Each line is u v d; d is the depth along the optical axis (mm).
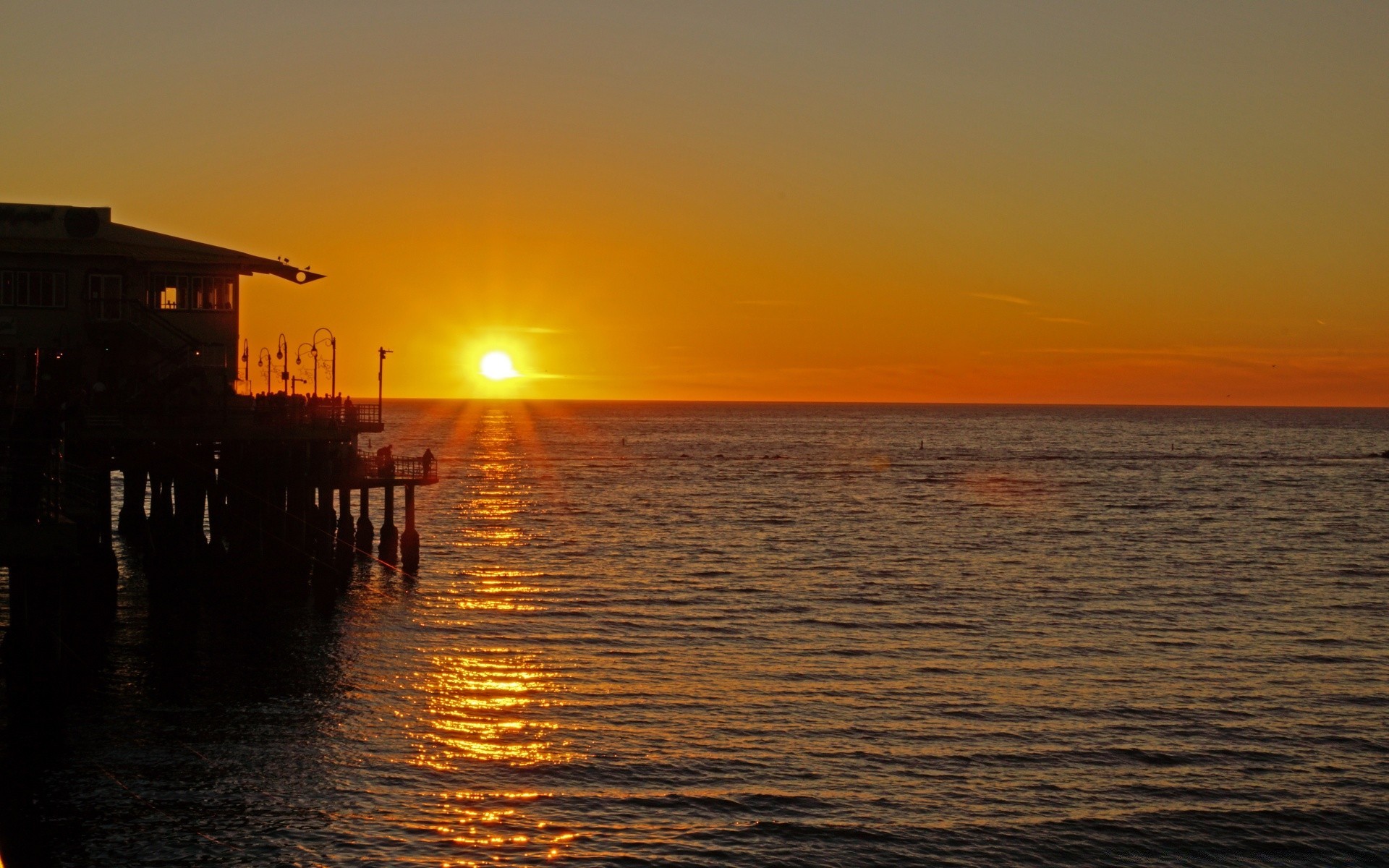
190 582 45312
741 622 46156
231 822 24906
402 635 42000
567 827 25250
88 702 32312
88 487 34750
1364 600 52719
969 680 37125
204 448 44469
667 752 29734
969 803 26828
